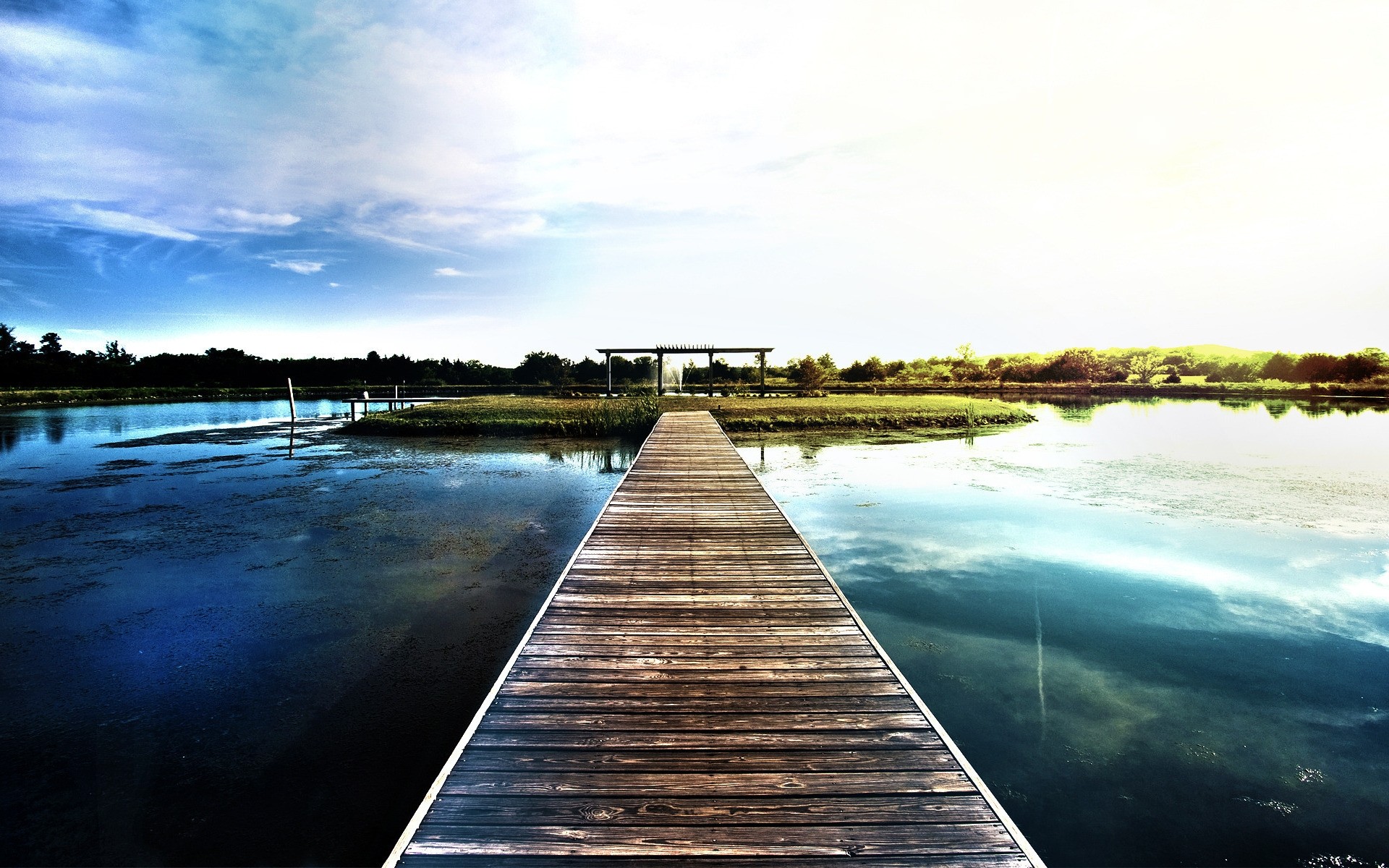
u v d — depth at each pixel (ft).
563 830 6.29
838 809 6.62
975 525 23.43
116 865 8.00
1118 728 10.88
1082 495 28.32
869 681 9.30
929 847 6.12
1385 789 9.34
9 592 17.08
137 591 17.15
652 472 27.27
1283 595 16.80
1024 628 14.83
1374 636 14.35
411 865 5.86
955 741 10.55
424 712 11.33
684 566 14.62
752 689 9.05
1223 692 12.05
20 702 11.66
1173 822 8.71
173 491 29.84
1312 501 27.04
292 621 15.25
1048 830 8.59
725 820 6.45
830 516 24.73
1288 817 8.81
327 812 8.88
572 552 20.56
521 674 9.46
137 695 11.89
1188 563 19.19
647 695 8.86
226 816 8.82
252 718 11.14
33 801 9.11
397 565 19.27
